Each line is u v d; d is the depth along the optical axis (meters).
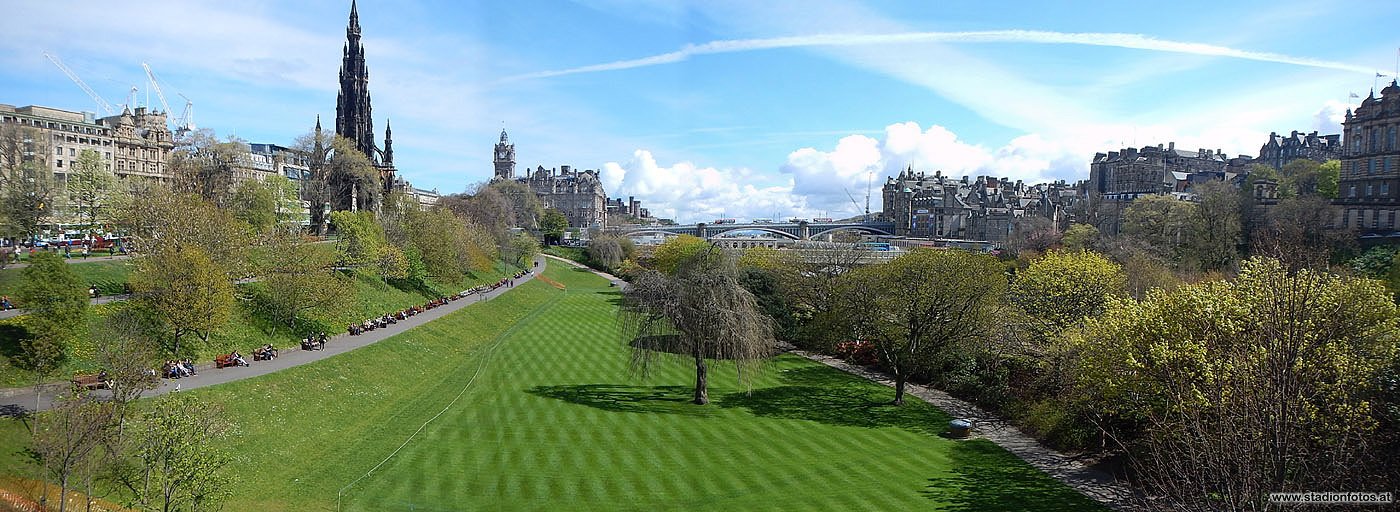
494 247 120.19
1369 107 113.06
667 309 48.88
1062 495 32.84
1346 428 24.12
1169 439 27.33
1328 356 26.69
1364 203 110.88
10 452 30.61
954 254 54.97
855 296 57.81
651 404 48.94
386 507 30.81
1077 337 41.22
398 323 71.25
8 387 37.69
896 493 33.16
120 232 77.50
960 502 32.09
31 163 81.94
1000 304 53.69
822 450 39.69
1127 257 91.38
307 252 66.00
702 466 36.62
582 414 45.59
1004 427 45.19
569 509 30.94
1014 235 175.50
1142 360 33.44
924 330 52.50
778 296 76.38
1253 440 20.30
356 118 134.88
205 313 47.62
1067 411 41.28
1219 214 105.12
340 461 36.19
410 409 46.34
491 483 33.66
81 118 141.38
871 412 48.78
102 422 27.28
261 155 196.50
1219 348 29.33
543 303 106.19
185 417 28.02
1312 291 27.44
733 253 89.69
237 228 63.22
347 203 112.94
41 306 39.34
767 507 31.39
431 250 93.50
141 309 47.69
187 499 27.22
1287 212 102.44
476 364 61.28
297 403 43.06
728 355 50.59
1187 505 22.48
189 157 98.25
